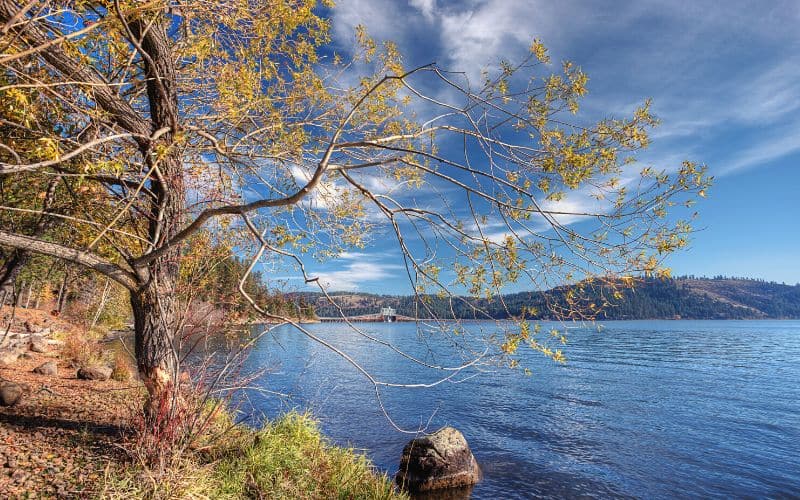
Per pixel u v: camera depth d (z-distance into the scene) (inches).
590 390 991.6
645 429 661.9
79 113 167.3
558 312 146.5
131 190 207.3
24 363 608.7
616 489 437.1
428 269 169.9
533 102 153.6
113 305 1254.9
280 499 247.4
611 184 146.6
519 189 138.8
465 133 156.8
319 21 207.0
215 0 182.4
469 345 159.3
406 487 408.2
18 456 233.5
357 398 778.8
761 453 558.9
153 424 235.8
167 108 176.4
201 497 213.3
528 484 440.1
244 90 181.3
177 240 181.3
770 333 4099.4
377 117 216.2
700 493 434.9
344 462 328.5
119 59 181.6
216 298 249.0
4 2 140.3
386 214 156.9
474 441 580.1
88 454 243.3
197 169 225.6
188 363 260.7
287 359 1231.5
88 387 460.4
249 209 139.3
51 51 153.9
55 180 206.8
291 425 347.9
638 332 4210.1
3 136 171.3
